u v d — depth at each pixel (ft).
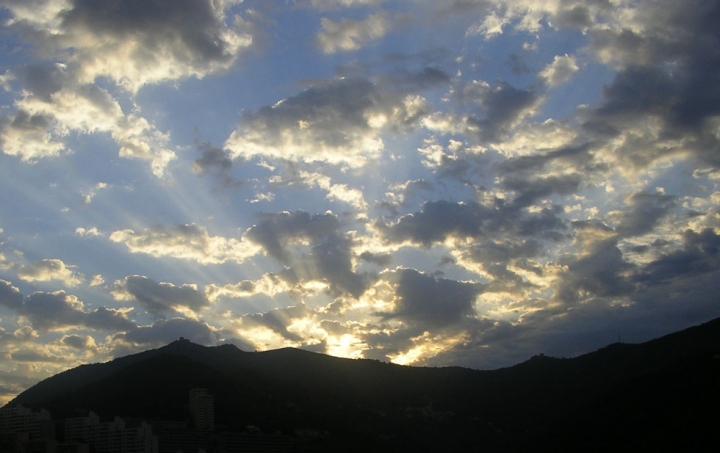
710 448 601.21
